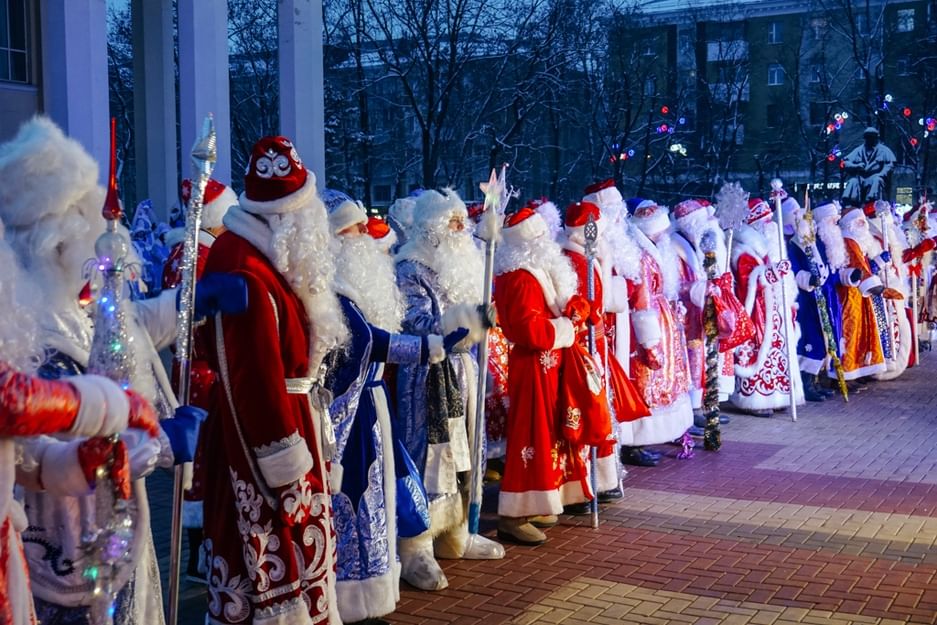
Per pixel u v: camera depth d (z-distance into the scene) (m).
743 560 5.68
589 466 6.36
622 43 33.88
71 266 2.97
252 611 3.44
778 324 10.11
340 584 4.36
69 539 2.90
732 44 42.12
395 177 31.23
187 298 2.90
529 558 5.71
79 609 2.92
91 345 2.82
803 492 7.21
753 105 42.91
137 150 20.05
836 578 5.37
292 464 3.34
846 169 21.94
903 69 39.78
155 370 3.51
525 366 5.91
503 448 6.45
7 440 2.11
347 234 4.49
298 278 3.51
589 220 6.13
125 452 2.42
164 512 6.71
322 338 3.59
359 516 4.38
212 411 3.53
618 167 31.09
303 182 3.52
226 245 3.52
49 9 14.16
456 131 26.66
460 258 5.41
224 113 14.67
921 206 14.51
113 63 28.86
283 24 16.03
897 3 40.19
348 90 26.70
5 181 2.94
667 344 7.95
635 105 36.09
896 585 5.25
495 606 4.95
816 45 41.94
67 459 2.35
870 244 12.06
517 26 25.22
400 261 5.41
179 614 4.86
